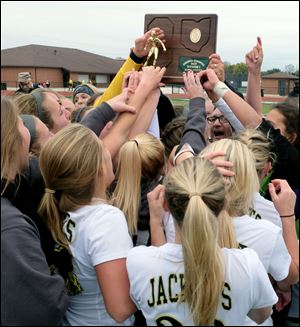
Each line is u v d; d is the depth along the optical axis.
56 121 2.86
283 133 2.60
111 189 2.22
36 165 2.02
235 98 2.45
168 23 2.57
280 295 2.03
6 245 1.36
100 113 2.11
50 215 1.69
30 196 1.74
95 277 1.66
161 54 2.58
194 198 1.42
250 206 1.92
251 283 1.46
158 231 1.76
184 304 1.46
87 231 1.62
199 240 1.39
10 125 1.48
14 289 1.34
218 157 1.81
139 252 1.55
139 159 2.03
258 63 2.89
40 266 1.42
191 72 2.43
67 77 27.44
